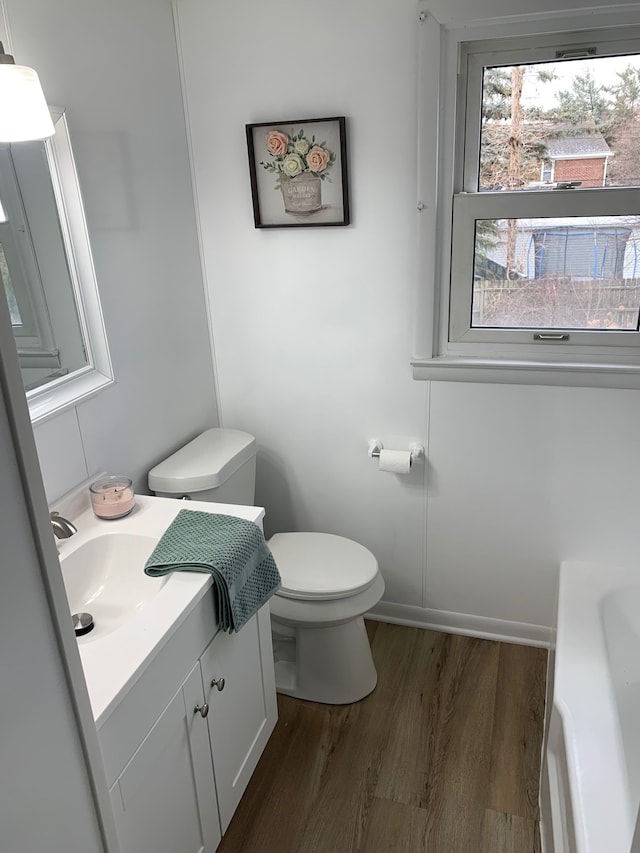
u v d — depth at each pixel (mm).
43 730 860
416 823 1848
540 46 1885
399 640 2553
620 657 2096
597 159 1965
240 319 2445
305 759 2051
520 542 2396
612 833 1370
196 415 2449
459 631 2578
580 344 2141
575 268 2080
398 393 2346
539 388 2188
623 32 1818
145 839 1375
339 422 2461
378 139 2080
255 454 2426
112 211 1896
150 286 2105
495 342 2217
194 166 2295
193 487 2086
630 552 2299
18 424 786
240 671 1781
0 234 1518
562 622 2021
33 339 1643
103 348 1884
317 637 2158
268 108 2154
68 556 1617
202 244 2385
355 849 1785
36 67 1589
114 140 1886
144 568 1637
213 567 1514
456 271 2164
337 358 2377
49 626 863
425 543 2514
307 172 2160
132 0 1923
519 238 2088
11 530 791
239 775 1838
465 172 2074
